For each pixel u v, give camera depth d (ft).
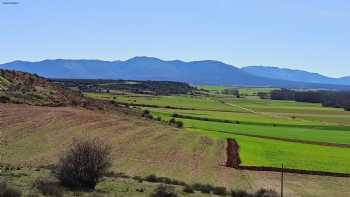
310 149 304.09
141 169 185.06
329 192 173.47
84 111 332.19
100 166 111.55
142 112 435.12
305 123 522.88
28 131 236.43
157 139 277.44
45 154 191.62
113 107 417.08
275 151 283.38
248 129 417.28
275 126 467.93
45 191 96.07
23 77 388.57
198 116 493.36
